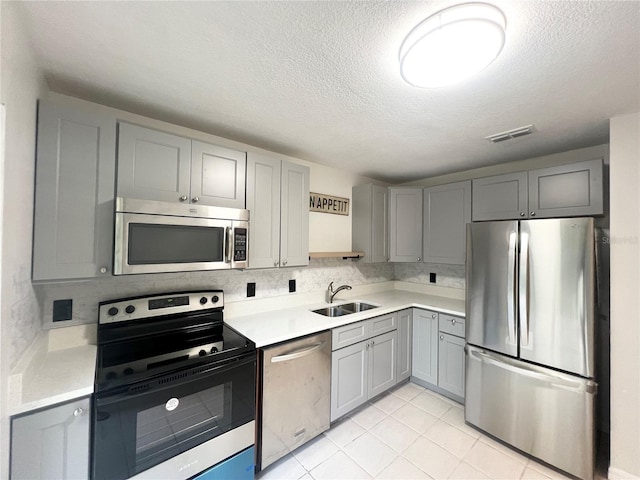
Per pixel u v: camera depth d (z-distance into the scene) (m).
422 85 1.25
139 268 1.41
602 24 0.95
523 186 2.26
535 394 1.80
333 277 2.92
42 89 1.31
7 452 0.95
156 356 1.46
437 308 2.57
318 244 2.81
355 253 2.82
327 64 1.22
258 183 1.99
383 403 2.45
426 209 2.97
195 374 1.39
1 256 0.84
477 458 1.83
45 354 1.43
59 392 1.07
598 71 1.23
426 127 1.87
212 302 1.95
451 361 2.48
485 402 2.04
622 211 1.64
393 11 0.93
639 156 1.59
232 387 1.53
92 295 1.59
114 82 1.39
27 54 1.05
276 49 1.13
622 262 1.63
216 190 1.77
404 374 2.70
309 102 1.56
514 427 1.88
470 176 2.96
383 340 2.48
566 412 1.70
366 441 1.97
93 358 1.41
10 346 0.96
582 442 1.64
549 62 1.17
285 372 1.77
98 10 0.94
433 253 2.90
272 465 1.75
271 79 1.35
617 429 1.63
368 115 1.71
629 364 1.61
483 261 2.09
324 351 2.00
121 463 1.19
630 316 1.61
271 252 2.07
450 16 0.91
